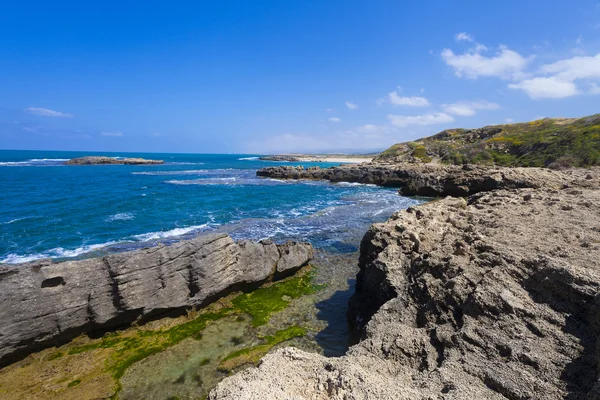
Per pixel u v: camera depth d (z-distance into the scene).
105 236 25.80
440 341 8.02
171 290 13.66
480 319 8.16
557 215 15.96
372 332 9.28
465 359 7.07
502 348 7.16
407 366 7.63
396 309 10.55
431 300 9.78
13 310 10.76
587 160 51.41
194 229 28.38
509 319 7.86
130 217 32.72
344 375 6.34
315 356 7.38
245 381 6.36
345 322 13.98
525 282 8.91
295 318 14.21
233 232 27.50
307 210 38.31
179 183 66.12
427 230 15.31
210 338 12.53
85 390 9.80
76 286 11.96
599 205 17.38
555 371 6.33
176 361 11.14
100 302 12.28
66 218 31.34
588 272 8.15
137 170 101.56
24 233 25.95
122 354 11.46
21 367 10.73
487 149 78.31
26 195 43.81
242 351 11.73
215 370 10.70
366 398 5.73
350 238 26.17
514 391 6.00
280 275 17.95
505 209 18.19
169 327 13.20
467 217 17.39
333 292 16.81
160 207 38.50
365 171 72.25
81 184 58.81
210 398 6.10
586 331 7.11
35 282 11.28
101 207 37.25
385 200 46.59
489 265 10.25
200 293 14.26
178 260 13.98
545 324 7.49
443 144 98.25
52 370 10.64
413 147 103.25
